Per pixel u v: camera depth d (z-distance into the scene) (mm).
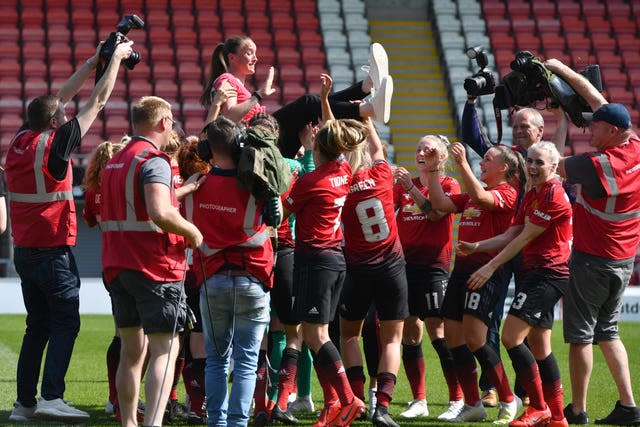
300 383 26609
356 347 23672
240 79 26938
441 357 25641
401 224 26016
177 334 20016
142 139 20000
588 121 25000
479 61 26797
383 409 22250
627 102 81438
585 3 89625
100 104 23844
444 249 25812
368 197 22953
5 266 61562
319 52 83875
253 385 20109
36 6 85188
